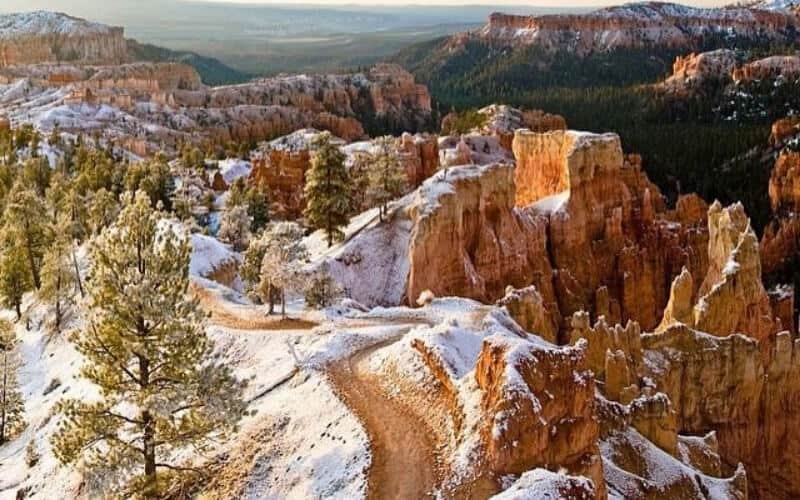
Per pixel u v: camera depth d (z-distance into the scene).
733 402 58.75
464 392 39.16
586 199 100.25
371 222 96.19
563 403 37.16
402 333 56.56
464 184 86.81
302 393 46.91
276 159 147.25
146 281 38.09
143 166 145.50
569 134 104.25
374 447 38.41
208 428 39.50
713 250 81.50
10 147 176.75
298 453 41.12
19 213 94.38
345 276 87.25
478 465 34.03
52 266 84.88
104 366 38.69
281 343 57.19
